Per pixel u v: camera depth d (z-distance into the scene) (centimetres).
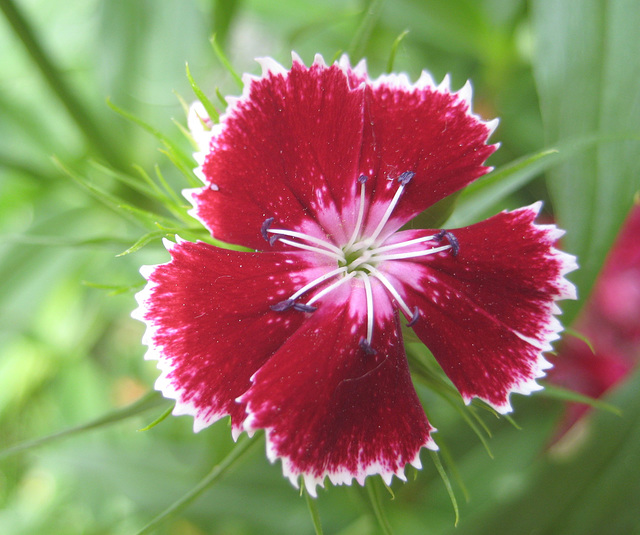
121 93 11
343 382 7
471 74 12
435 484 10
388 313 7
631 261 11
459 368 7
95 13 11
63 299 13
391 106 7
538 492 9
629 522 9
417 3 11
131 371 14
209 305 7
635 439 9
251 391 7
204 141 7
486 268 7
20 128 12
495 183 8
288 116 7
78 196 11
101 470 11
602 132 9
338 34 12
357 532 10
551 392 8
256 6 12
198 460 11
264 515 10
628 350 11
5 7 10
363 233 8
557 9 9
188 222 8
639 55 9
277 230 7
